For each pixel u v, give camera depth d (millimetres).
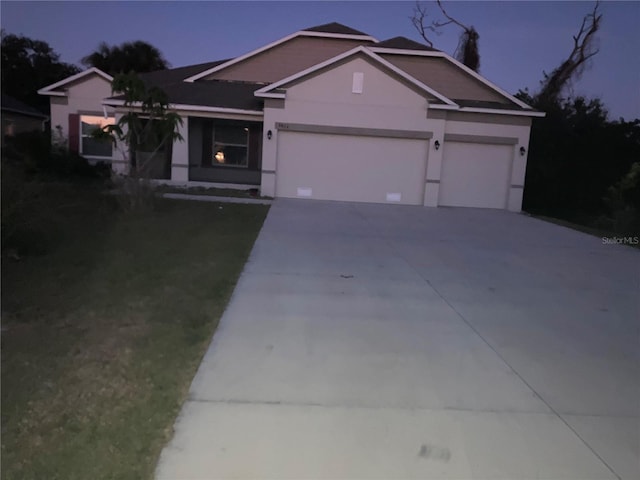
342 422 3721
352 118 17391
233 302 6309
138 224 11086
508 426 3762
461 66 20000
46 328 5195
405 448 3439
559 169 20797
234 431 3549
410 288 7305
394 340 5320
